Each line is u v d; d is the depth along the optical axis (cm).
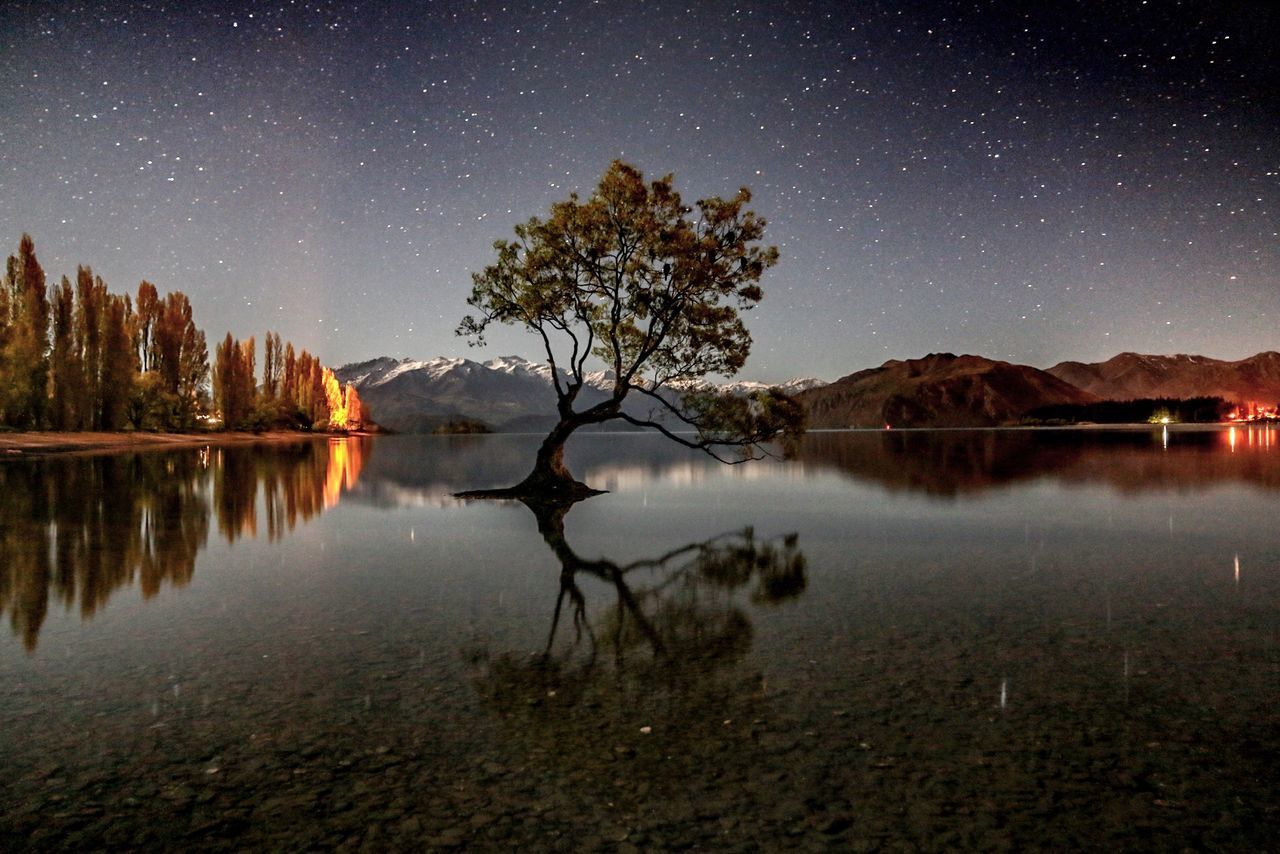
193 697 600
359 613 896
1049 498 2294
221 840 388
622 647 746
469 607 934
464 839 387
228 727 536
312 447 7462
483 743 508
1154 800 429
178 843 385
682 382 2575
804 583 1084
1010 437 10150
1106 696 598
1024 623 840
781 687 621
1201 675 650
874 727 533
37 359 5791
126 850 378
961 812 414
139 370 7656
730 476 3500
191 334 8612
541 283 2405
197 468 3684
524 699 594
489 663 693
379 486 2912
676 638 782
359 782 452
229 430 9344
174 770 468
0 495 2311
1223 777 458
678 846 379
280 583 1087
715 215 2380
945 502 2223
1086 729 530
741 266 2461
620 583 1090
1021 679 640
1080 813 414
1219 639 769
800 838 387
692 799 429
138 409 7044
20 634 798
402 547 1434
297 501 2294
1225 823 404
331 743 508
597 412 2577
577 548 1432
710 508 2145
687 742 508
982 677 646
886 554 1338
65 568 1192
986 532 1602
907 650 732
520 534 1628
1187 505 2067
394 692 612
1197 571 1152
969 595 994
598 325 2581
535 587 1062
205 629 821
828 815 411
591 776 458
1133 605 928
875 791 438
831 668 674
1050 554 1320
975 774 460
